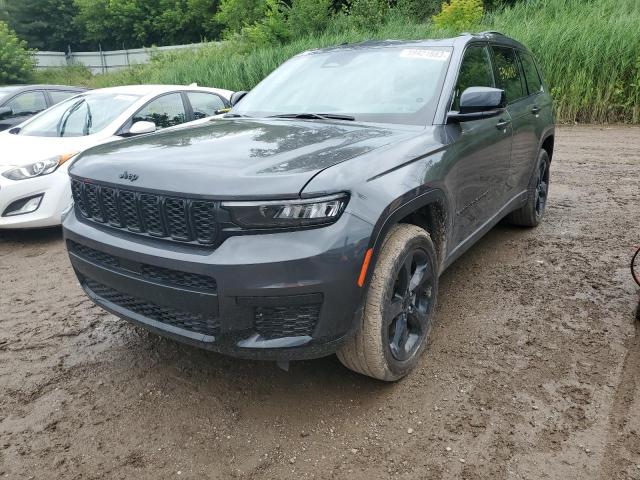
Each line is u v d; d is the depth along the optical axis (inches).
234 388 108.7
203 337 91.4
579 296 144.3
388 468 86.2
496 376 109.5
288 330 88.2
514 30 520.7
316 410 101.0
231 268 83.6
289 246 83.7
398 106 126.3
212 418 99.6
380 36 639.8
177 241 90.4
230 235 85.7
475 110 118.0
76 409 103.3
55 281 170.6
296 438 93.7
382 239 92.5
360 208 88.5
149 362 119.5
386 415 99.0
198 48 1056.8
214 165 91.5
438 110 122.6
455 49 138.6
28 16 1679.4
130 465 88.3
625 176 287.3
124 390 109.0
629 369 110.3
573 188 266.4
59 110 255.1
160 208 90.8
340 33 783.7
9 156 203.9
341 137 107.9
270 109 141.9
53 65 1437.0
